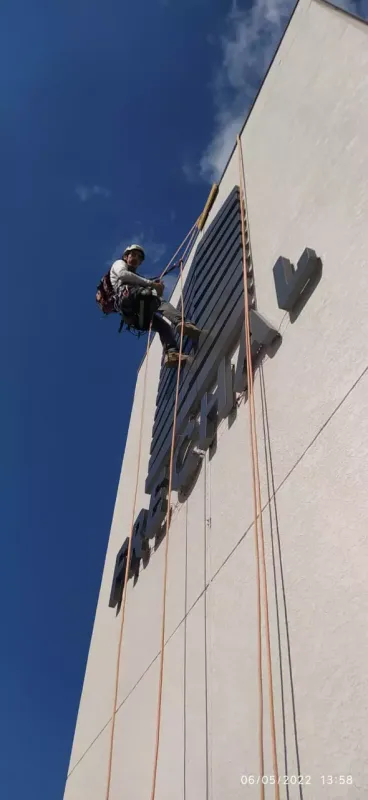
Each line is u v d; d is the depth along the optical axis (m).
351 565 3.05
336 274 4.09
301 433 3.88
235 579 4.21
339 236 4.21
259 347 4.89
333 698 2.86
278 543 3.76
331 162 4.69
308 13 6.00
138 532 7.05
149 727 4.96
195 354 6.48
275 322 4.75
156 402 8.51
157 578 6.05
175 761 4.27
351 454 3.34
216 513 4.92
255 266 5.61
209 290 6.71
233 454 4.93
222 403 5.22
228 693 3.84
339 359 3.75
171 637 5.09
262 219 5.87
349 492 3.25
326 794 2.69
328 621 3.08
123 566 7.55
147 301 6.64
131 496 8.83
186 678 4.54
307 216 4.82
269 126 6.45
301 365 4.16
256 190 6.36
